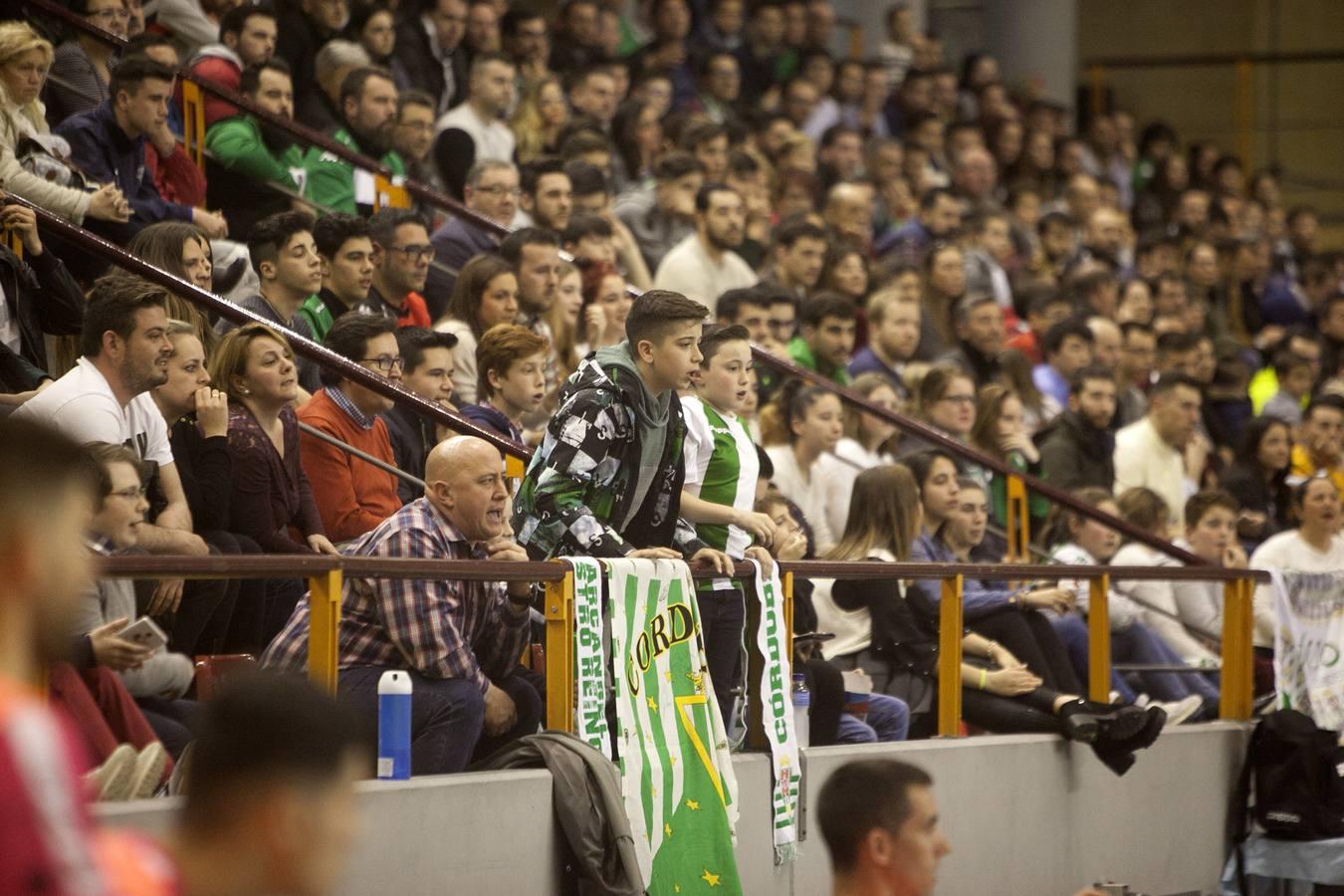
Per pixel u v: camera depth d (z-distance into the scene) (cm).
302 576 1006
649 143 2759
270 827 492
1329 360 3378
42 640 436
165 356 1187
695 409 1280
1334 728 1777
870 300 2302
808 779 1316
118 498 1055
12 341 1365
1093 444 2212
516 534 1203
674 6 3256
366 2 2458
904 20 4009
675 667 1194
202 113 2009
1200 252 3481
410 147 2255
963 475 1989
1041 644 1619
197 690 1122
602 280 2023
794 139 3003
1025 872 1487
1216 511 1988
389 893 1018
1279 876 1681
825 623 1536
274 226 1584
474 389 1720
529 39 2855
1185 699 1777
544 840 1109
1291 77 4994
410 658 1096
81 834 400
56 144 1639
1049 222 3309
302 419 1405
